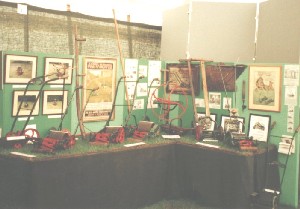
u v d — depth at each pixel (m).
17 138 3.30
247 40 4.78
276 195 3.48
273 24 4.45
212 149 3.67
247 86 4.13
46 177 3.00
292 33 4.15
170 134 4.21
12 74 3.47
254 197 3.47
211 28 4.80
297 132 3.80
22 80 3.55
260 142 3.99
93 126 4.17
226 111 4.27
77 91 3.78
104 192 3.38
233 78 4.19
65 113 3.71
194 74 4.47
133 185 3.60
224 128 4.21
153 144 3.75
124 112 4.43
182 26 4.96
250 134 4.10
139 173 3.65
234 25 4.75
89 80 4.07
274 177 3.90
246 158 3.45
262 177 3.67
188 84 4.52
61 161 3.08
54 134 3.37
